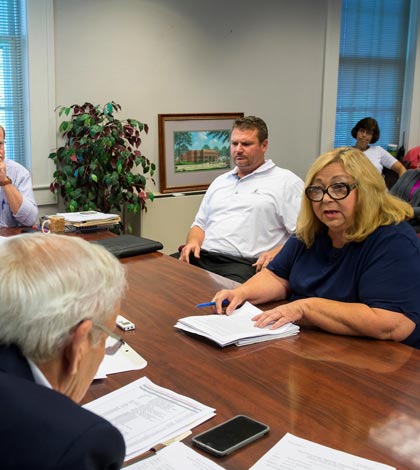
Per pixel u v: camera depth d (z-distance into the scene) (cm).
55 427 62
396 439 108
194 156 475
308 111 530
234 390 129
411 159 572
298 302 171
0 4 388
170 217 459
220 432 109
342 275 176
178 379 135
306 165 540
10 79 403
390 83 590
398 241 165
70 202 403
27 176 335
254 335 157
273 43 498
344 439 108
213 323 167
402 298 162
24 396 64
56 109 412
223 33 472
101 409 120
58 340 73
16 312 71
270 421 115
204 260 315
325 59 527
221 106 484
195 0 454
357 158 170
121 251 254
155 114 454
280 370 140
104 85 428
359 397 125
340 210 168
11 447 60
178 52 454
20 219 322
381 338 160
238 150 319
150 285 211
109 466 66
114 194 412
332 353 151
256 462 101
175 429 112
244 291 189
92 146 397
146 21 436
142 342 158
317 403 123
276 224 318
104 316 79
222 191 332
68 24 406
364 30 564
